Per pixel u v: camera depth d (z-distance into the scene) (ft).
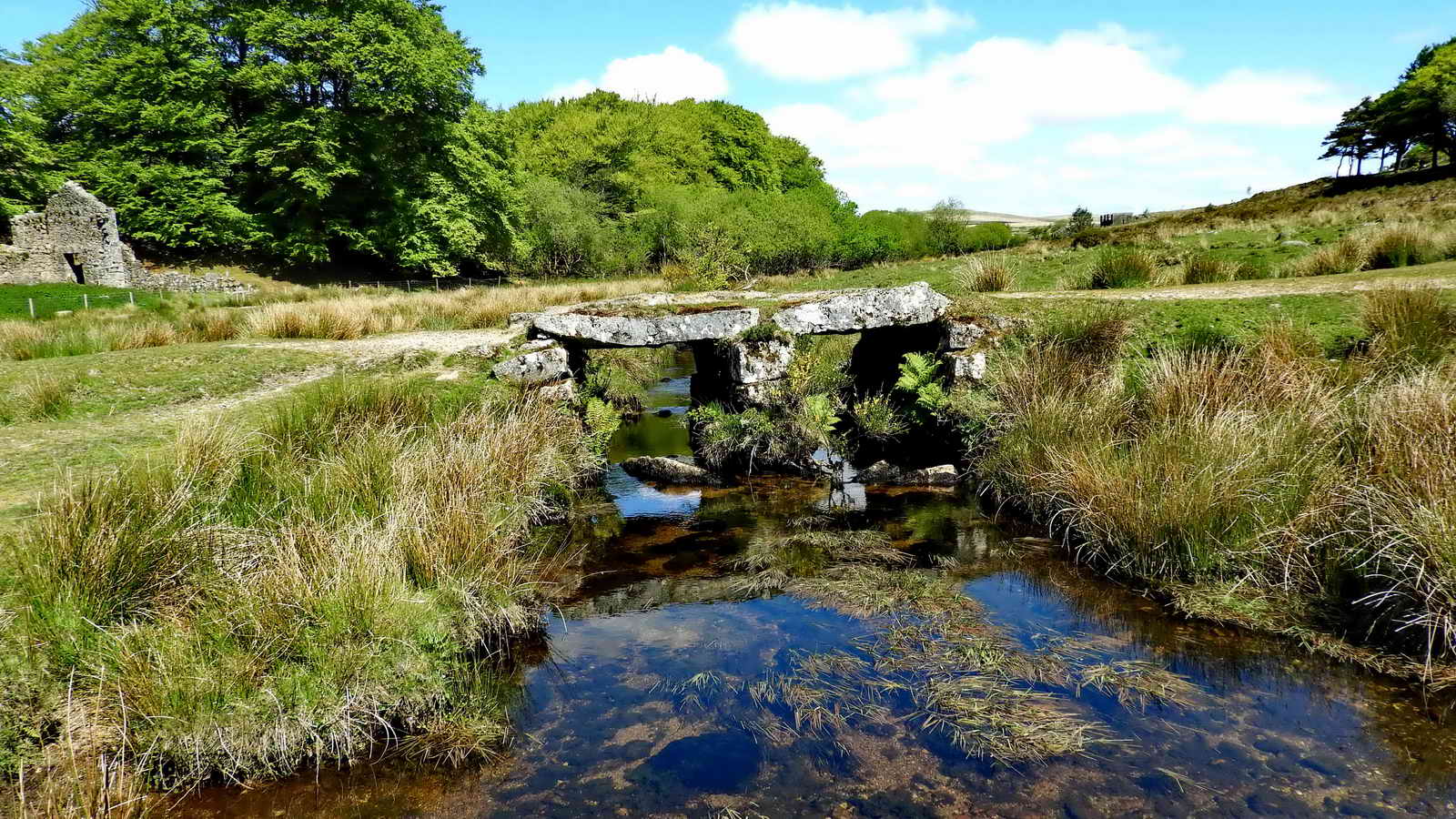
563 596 16.12
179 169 96.53
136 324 37.09
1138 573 15.93
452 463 17.63
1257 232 61.67
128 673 10.05
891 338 31.53
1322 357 21.58
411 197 102.53
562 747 10.73
